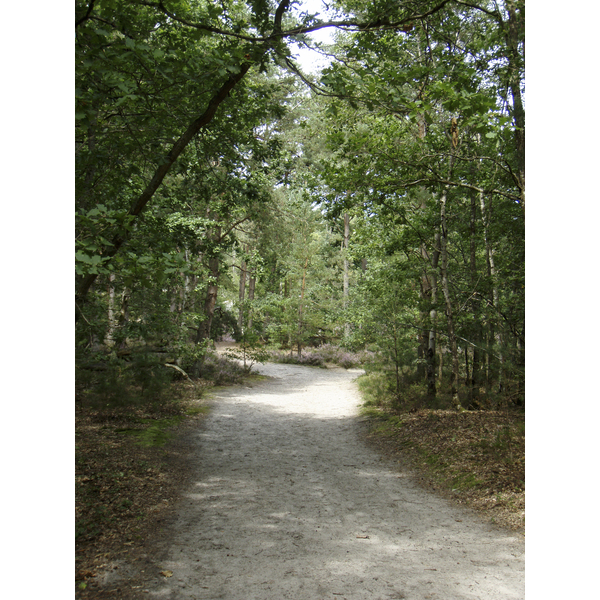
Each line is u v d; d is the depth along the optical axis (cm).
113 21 570
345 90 655
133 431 924
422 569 429
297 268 2805
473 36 954
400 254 1531
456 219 1331
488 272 1206
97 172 733
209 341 1780
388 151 868
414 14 685
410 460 823
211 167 999
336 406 1441
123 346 1432
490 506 583
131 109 658
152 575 409
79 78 513
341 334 2858
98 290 1033
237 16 876
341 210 991
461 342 1238
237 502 614
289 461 838
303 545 483
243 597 377
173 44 662
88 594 370
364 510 592
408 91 1017
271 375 2162
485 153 930
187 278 1752
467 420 986
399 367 1270
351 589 392
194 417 1163
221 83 713
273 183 1800
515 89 691
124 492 600
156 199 920
